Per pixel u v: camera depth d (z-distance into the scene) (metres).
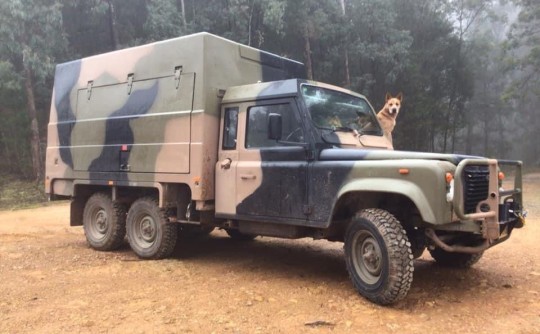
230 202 6.36
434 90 34.62
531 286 5.63
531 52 26.34
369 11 26.62
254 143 6.23
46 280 5.97
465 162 4.70
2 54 21.05
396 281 4.73
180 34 23.00
